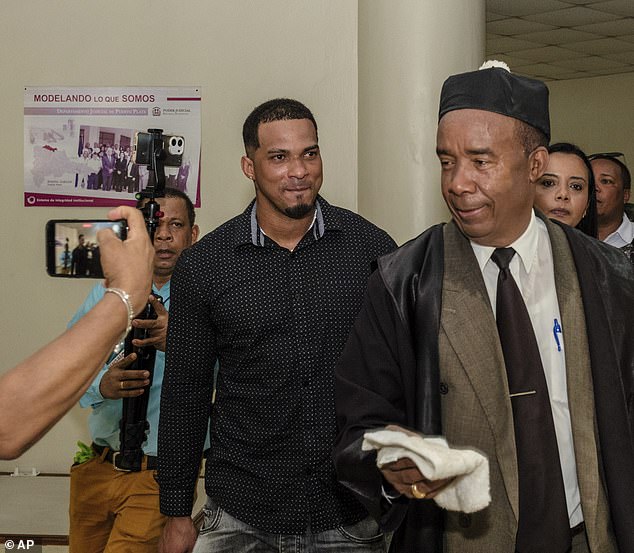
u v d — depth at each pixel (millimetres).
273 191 2490
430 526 1906
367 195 4398
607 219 4430
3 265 4914
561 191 2979
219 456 2572
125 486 3066
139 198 2947
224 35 4738
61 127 4852
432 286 1942
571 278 1924
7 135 4891
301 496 2488
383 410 1920
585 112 10688
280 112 2516
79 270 4559
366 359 1983
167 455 2686
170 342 2656
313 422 2496
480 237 1884
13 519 3936
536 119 1862
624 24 8016
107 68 4820
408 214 4297
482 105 1823
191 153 4766
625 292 1937
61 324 4871
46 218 4883
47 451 4852
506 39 8664
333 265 2562
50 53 4852
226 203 4762
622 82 10406
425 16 4305
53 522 3898
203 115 4766
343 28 4652
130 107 4805
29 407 1365
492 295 1948
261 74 4719
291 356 2500
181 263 2615
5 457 1386
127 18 4801
